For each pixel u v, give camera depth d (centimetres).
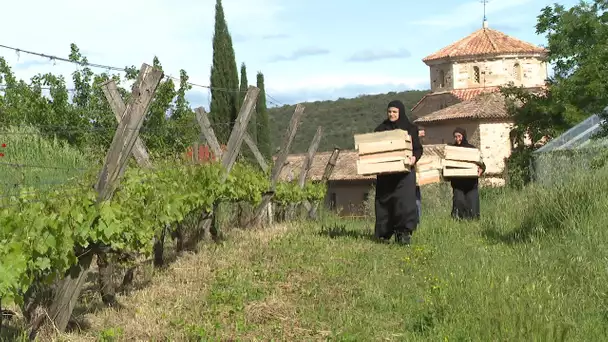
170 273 969
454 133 1733
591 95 3488
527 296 751
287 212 1911
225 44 3158
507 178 4116
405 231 1249
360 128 9450
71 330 714
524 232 1216
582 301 742
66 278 703
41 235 647
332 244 1226
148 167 1138
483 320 667
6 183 1049
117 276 891
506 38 5881
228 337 670
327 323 722
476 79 5731
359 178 4844
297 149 8675
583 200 1167
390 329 702
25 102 1812
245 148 2897
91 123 1803
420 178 1622
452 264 984
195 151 1366
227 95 3138
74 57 1841
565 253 970
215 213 1330
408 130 1262
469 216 1695
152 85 752
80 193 745
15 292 615
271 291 854
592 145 2577
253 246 1201
